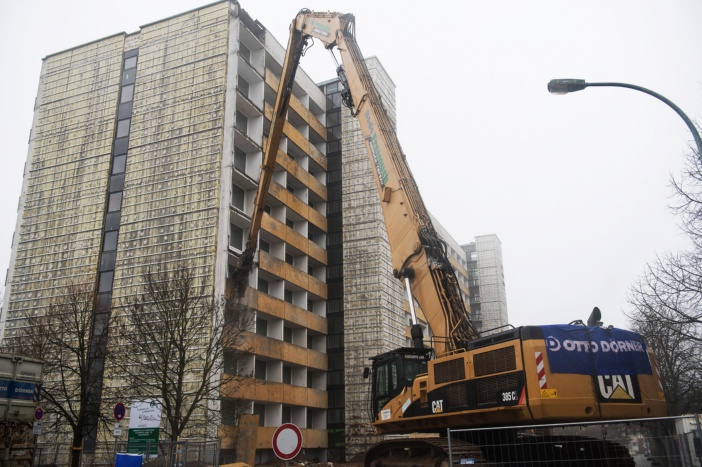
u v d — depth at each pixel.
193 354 34.03
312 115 58.59
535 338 13.43
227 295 37.56
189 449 24.95
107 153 46.34
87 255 43.94
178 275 34.00
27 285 45.19
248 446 38.97
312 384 52.84
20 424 16.97
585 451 12.70
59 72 51.06
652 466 11.86
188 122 44.72
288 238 50.09
